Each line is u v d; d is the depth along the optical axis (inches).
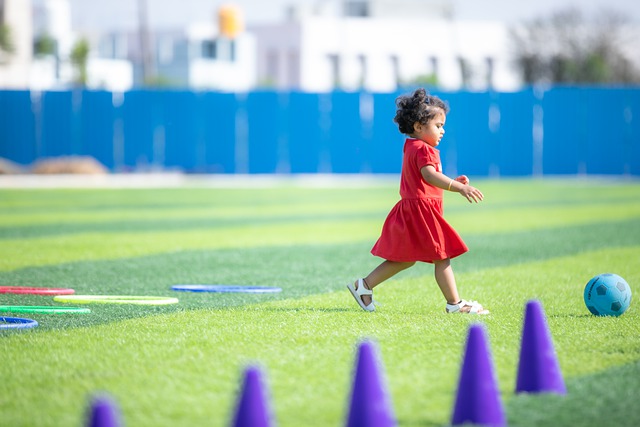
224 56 5487.2
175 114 2915.8
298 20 5319.9
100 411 261.0
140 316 609.9
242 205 1775.3
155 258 968.9
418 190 604.4
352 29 5310.0
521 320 583.5
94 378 437.7
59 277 828.6
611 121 2847.0
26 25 4148.6
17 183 2501.2
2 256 972.6
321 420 368.2
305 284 786.2
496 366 456.1
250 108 2908.5
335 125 2893.7
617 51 4635.8
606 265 907.4
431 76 4879.4
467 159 2883.9
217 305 660.7
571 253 1013.2
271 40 5447.8
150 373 446.0
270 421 297.9
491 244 1107.9
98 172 2834.6
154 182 2620.6
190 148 2923.2
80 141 2923.2
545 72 4665.4
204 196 2042.3
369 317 596.7
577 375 438.0
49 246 1066.1
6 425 366.9
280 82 5413.4
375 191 2242.9
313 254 1016.2
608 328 557.9
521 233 1248.2
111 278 823.7
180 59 5477.4
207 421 368.5
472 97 2866.6
